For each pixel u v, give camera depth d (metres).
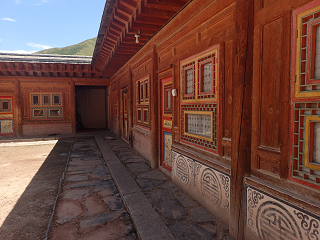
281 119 1.96
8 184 4.67
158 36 4.79
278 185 2.01
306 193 1.77
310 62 1.71
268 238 2.08
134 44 5.75
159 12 3.75
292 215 1.83
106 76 11.95
